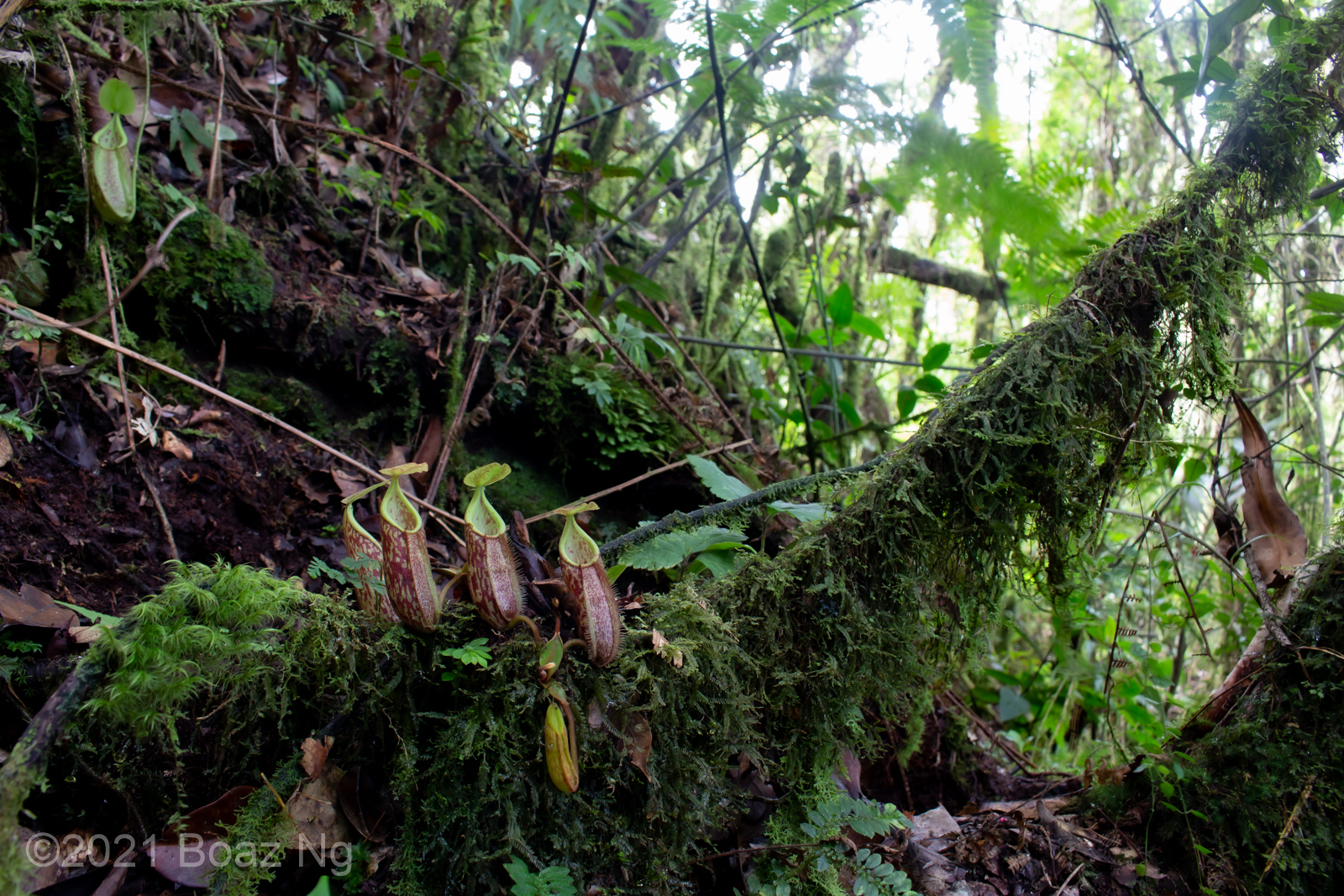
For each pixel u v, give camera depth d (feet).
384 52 11.98
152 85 9.37
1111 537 14.21
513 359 10.25
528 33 14.29
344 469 8.76
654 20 14.14
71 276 7.76
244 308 8.56
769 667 6.33
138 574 6.71
